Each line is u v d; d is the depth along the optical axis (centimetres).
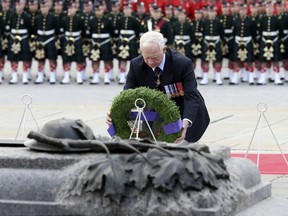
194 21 3641
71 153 1005
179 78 1390
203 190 949
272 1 3612
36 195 984
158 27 3550
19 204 980
